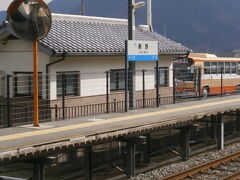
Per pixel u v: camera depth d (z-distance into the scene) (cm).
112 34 1822
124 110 1513
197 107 1566
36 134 1001
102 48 1593
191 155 1436
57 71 1483
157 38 2045
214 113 1427
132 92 1577
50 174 1199
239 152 1385
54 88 1468
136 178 1128
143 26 2114
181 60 2658
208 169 1223
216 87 2784
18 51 1542
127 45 1446
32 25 1088
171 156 1444
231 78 2941
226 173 1186
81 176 1216
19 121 1499
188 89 2569
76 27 1716
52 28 1596
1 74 1596
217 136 1519
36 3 1096
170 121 1220
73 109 1517
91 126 1126
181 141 1376
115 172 1255
